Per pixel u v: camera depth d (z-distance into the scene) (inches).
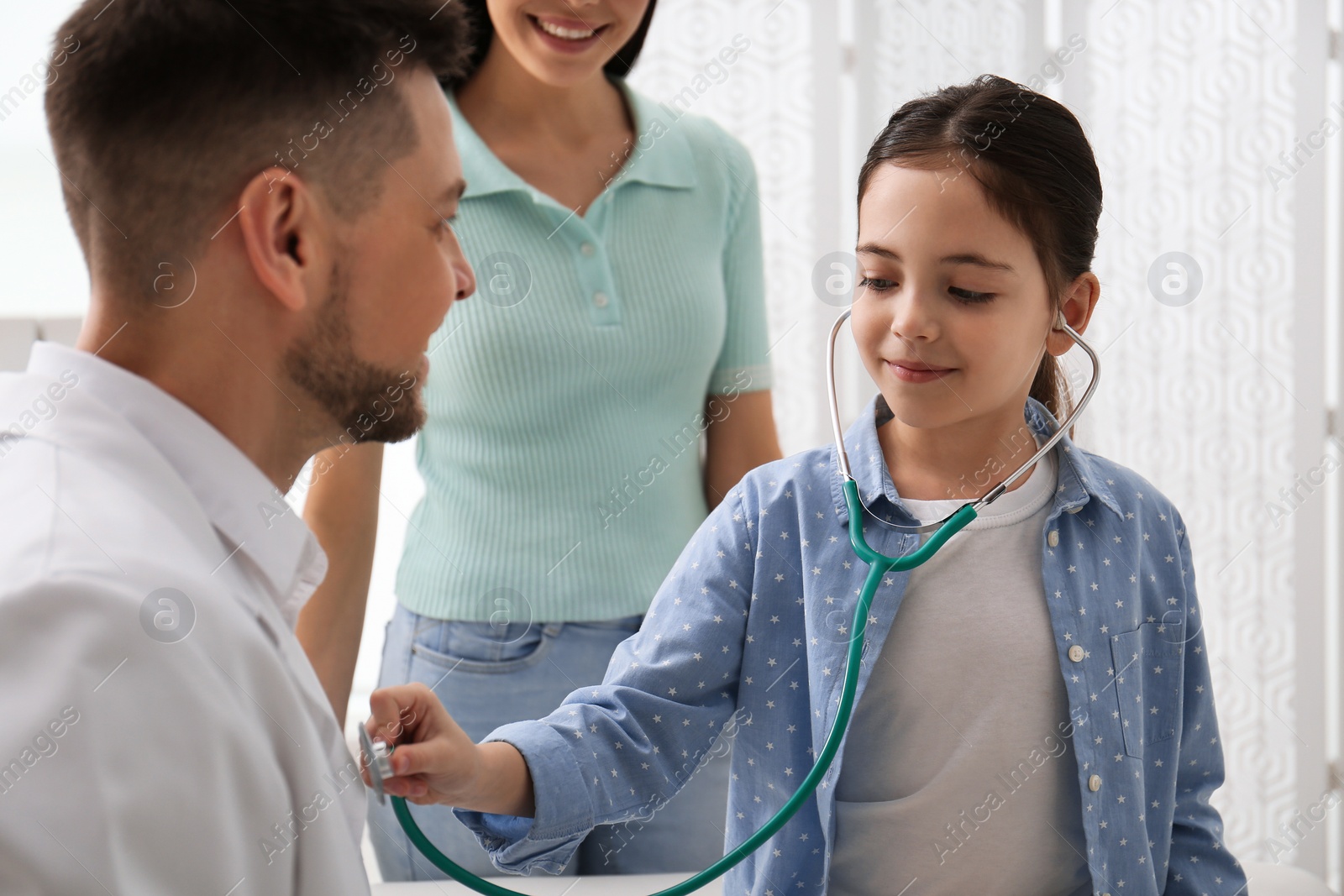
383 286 25.6
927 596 33.0
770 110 81.4
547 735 30.5
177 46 22.7
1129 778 32.5
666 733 32.7
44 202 88.2
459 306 45.9
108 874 18.2
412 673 48.3
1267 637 89.0
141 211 23.5
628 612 47.9
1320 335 85.8
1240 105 83.7
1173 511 36.7
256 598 24.7
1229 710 90.0
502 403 46.7
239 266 24.0
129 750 18.8
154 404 23.6
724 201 51.8
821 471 35.2
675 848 47.4
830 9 80.4
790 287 82.5
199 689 20.1
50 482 20.9
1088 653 32.5
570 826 30.1
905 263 31.6
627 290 47.9
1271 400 86.5
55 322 74.3
